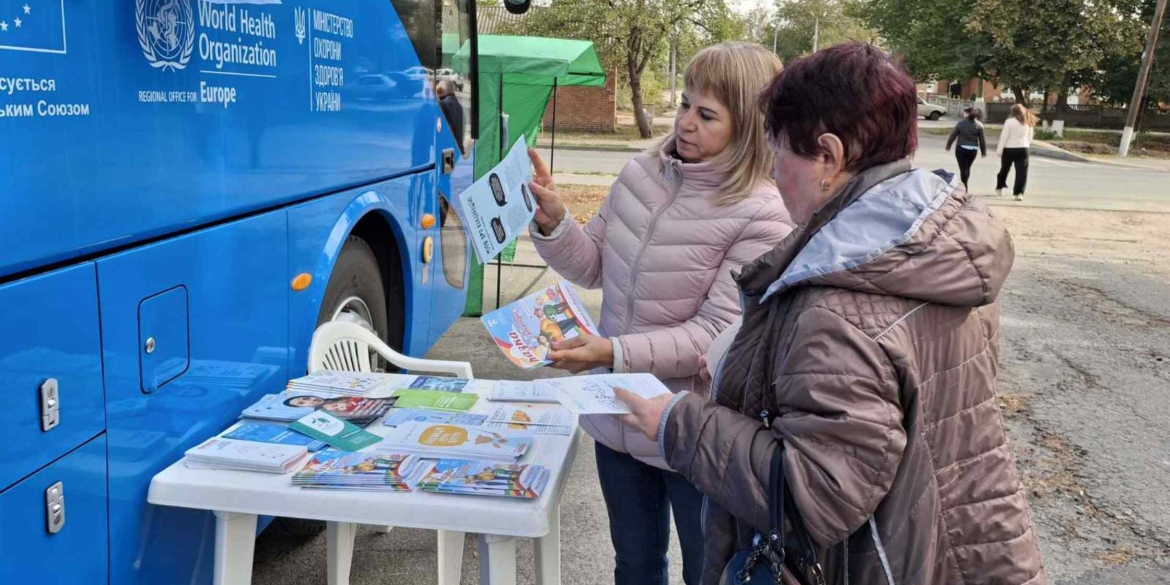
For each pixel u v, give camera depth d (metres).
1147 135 34.62
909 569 1.34
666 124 35.00
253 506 1.78
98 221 1.64
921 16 38.06
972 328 1.37
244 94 2.18
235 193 2.15
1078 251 10.30
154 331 1.85
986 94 52.22
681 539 2.20
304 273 2.60
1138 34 33.34
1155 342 6.61
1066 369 5.88
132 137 1.73
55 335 1.55
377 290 3.43
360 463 1.84
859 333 1.28
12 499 1.48
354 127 2.94
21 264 1.46
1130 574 3.40
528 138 8.05
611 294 2.24
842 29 70.00
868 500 1.29
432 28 3.85
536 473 1.83
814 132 1.40
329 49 2.70
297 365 2.57
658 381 1.82
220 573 1.85
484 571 1.79
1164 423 4.94
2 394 1.44
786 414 1.36
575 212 12.27
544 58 6.46
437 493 1.77
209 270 2.06
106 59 1.64
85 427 1.64
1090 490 4.09
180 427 1.96
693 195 2.09
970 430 1.37
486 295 7.42
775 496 1.34
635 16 27.41
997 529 1.38
